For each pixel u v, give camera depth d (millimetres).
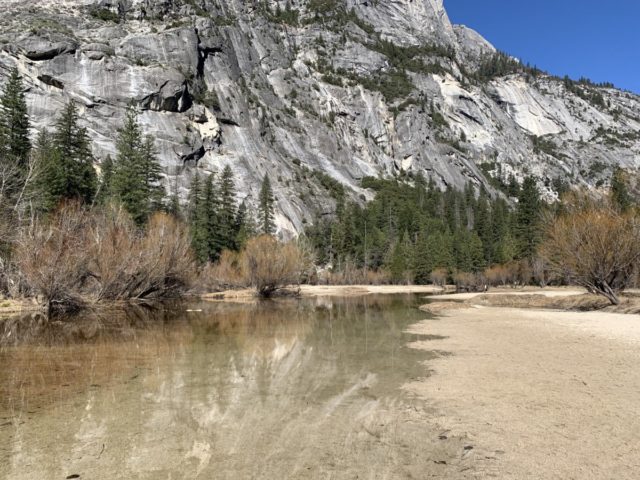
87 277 25906
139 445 6145
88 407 7797
